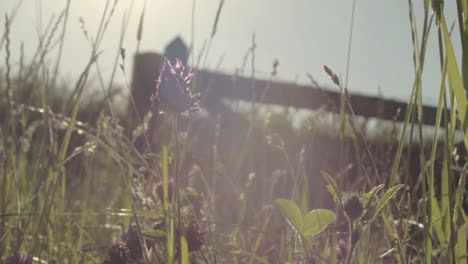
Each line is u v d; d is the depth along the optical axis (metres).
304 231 0.54
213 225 0.71
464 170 0.56
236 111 1.06
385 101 1.55
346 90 0.63
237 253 0.66
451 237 0.53
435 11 0.54
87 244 0.87
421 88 0.55
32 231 0.80
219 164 0.88
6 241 0.80
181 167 0.68
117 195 1.03
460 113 0.55
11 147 0.88
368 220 0.53
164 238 0.60
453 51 0.55
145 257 0.59
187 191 0.68
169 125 0.68
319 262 0.63
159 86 0.53
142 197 0.65
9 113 0.90
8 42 0.88
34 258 0.75
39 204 0.83
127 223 0.85
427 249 0.55
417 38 0.56
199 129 1.14
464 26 0.54
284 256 0.70
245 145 0.93
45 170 0.83
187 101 0.53
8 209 0.88
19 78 0.93
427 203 0.59
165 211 0.57
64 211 0.86
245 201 0.80
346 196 0.53
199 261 0.68
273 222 0.82
